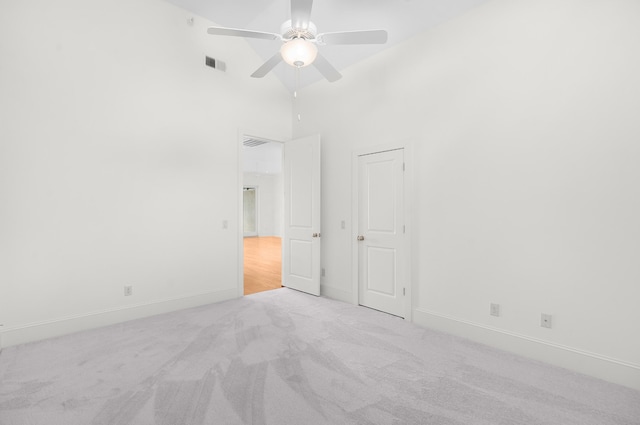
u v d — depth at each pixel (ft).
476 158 9.09
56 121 9.02
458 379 6.89
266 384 6.60
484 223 8.93
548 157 7.80
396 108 11.10
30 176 8.64
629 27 6.73
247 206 41.70
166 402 5.94
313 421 5.45
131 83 10.41
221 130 12.78
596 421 5.55
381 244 11.66
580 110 7.34
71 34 9.25
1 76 8.21
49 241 8.96
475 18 9.07
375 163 11.84
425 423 5.43
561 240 7.62
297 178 14.52
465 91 9.30
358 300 12.49
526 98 8.14
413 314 10.52
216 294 12.63
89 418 5.47
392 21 10.27
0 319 8.28
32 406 5.82
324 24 11.02
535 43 7.99
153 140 10.93
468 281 9.26
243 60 13.52
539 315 7.94
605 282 7.04
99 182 9.80
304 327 9.92
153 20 10.93
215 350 8.20
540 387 6.61
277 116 14.82
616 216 6.90
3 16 8.23
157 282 11.09
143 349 8.22
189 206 11.87
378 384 6.65
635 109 6.67
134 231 10.54
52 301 9.03
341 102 13.07
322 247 13.98
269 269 19.40
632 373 6.65
